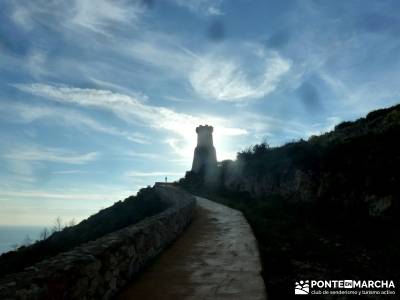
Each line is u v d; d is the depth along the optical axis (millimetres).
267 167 28500
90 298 5477
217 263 8711
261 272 7805
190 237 12656
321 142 24438
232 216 18703
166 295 6391
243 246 10773
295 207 19359
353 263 9586
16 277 4531
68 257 5625
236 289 6664
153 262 8844
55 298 4531
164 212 12344
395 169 15148
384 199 14438
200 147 68312
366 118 24750
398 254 10273
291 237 12562
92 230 29875
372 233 12906
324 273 8375
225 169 44125
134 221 28188
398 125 17938
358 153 18266
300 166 22547
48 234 33156
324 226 15156
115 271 6590
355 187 16578
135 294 6469
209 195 37125
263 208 20953
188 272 7914
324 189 18656
